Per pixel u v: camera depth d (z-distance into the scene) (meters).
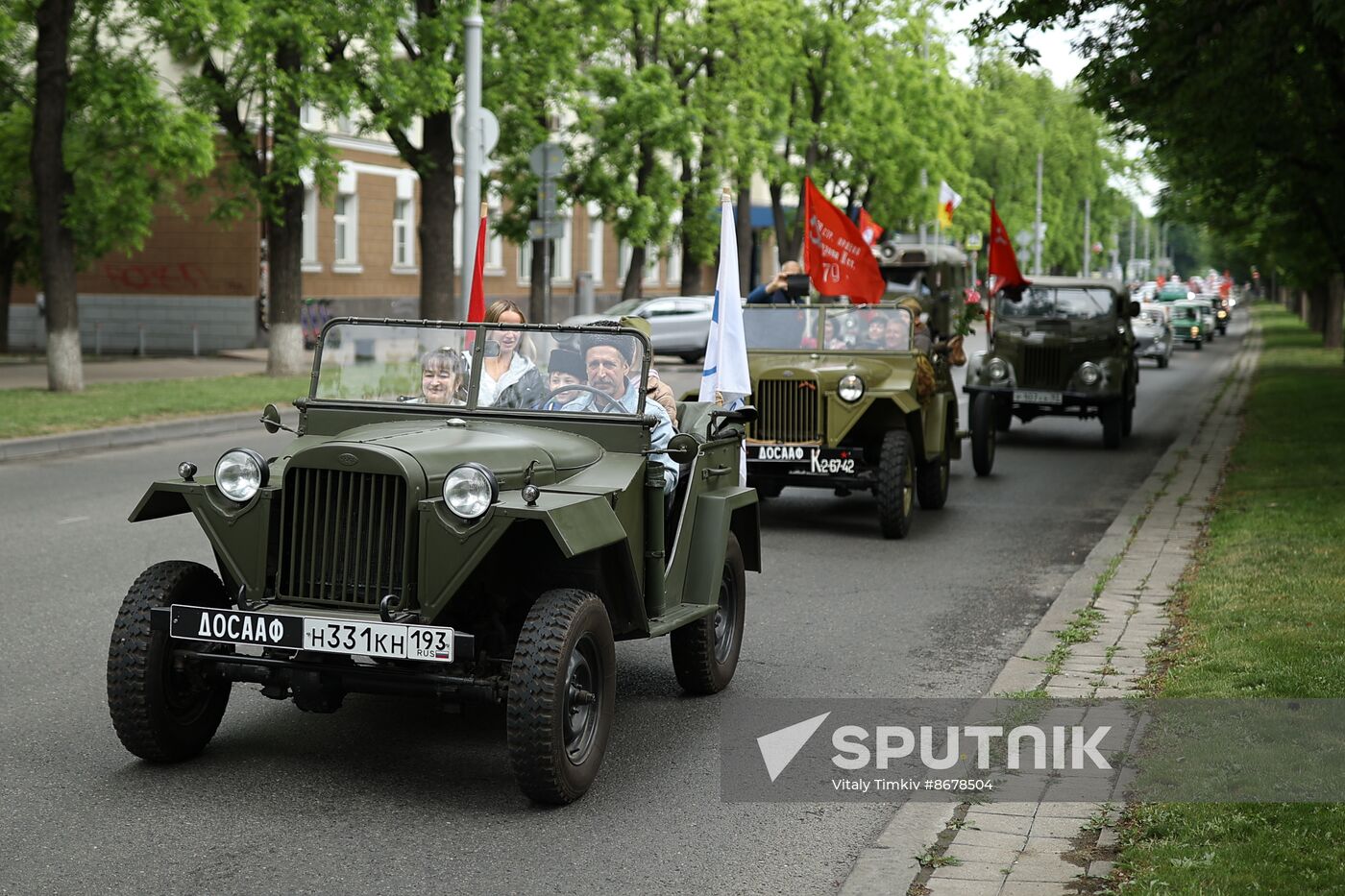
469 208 22.20
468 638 5.24
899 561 11.19
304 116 35.94
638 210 30.86
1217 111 18.41
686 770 6.02
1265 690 6.55
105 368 28.17
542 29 26.94
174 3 20.75
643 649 8.27
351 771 5.90
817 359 12.72
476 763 6.05
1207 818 4.99
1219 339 57.62
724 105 37.09
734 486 7.48
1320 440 17.70
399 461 5.43
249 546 5.62
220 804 5.48
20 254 32.31
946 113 52.22
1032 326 19.73
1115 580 9.68
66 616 8.50
